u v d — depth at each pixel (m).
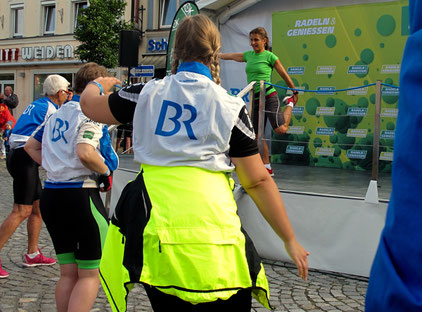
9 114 16.58
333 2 9.97
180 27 1.96
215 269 1.68
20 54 25.45
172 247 1.67
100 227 3.12
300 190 5.50
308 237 5.16
